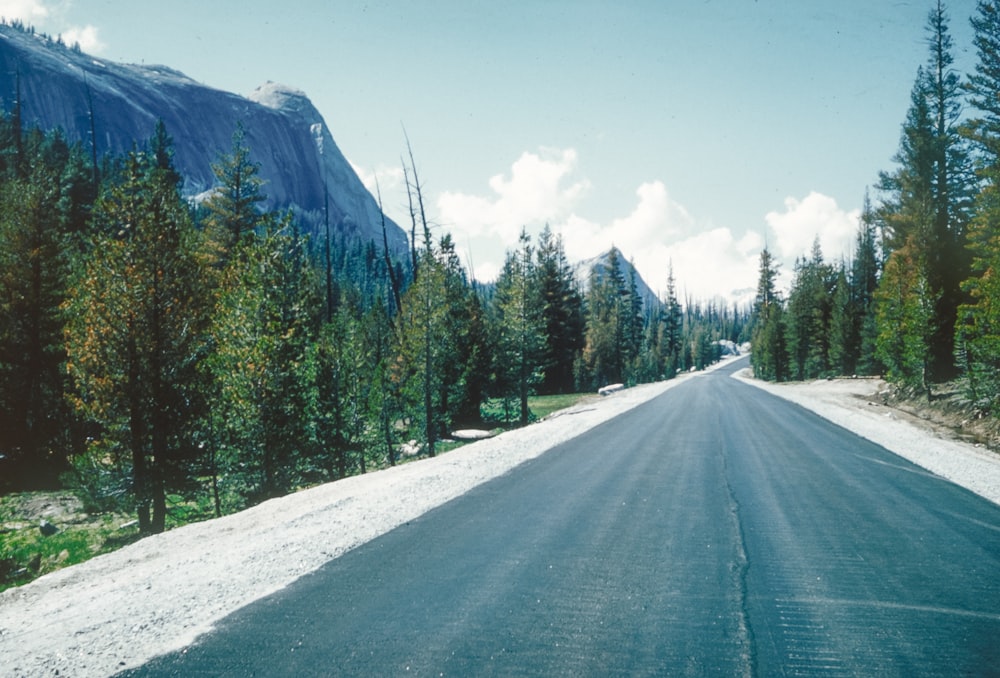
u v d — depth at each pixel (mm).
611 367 81625
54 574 6496
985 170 26219
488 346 37812
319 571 5898
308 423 23375
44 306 26625
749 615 4645
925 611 4707
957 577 5547
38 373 26375
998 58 33375
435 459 15125
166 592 5418
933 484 10305
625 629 4391
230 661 3934
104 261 17188
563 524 7691
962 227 35781
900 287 31672
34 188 27719
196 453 18734
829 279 74562
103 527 18234
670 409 29312
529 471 12188
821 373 66875
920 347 26141
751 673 3670
